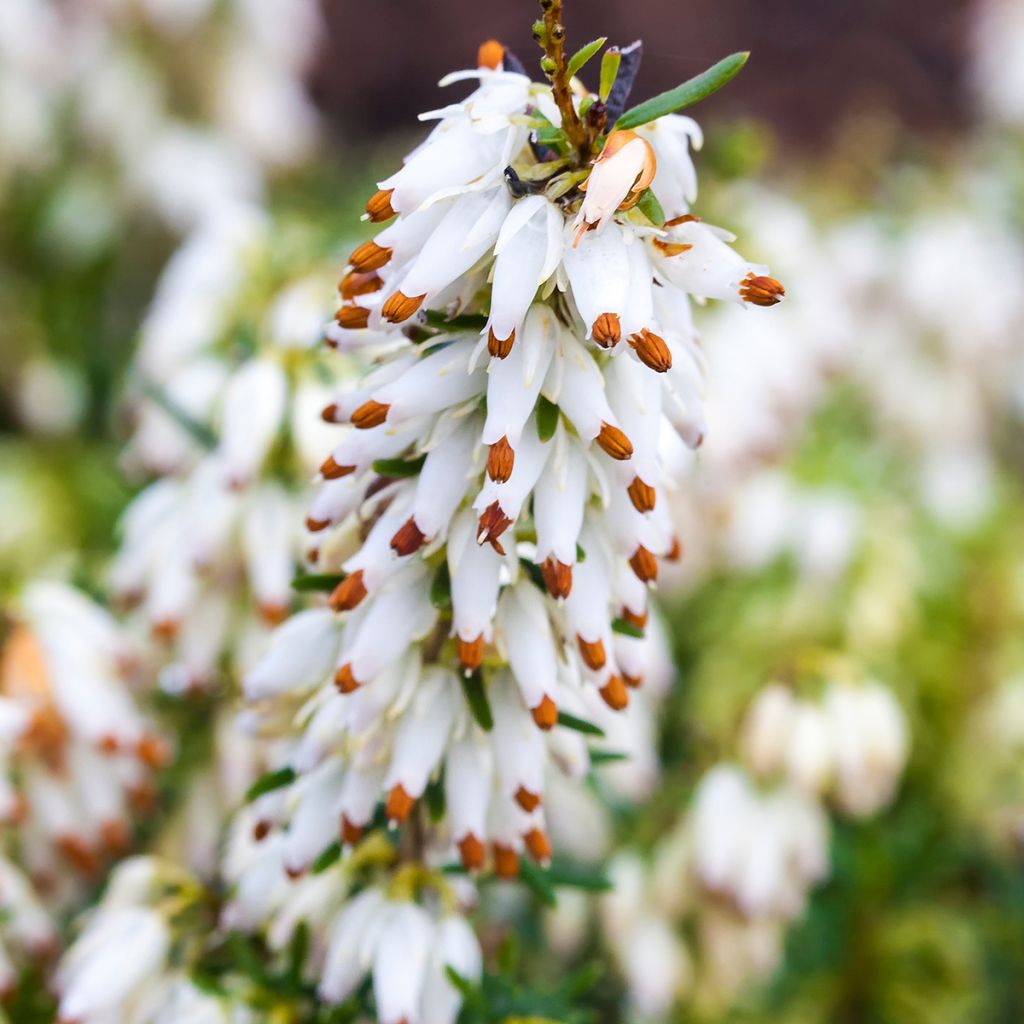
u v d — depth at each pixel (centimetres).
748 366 29
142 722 22
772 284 16
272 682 18
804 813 24
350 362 22
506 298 16
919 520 34
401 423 17
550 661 17
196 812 22
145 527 22
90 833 21
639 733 23
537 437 17
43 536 34
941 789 30
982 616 32
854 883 28
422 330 17
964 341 38
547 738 19
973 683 31
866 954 28
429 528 17
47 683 21
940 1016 28
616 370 17
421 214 16
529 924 23
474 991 18
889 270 38
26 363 39
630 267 16
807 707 24
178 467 22
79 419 39
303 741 18
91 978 19
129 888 20
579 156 17
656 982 24
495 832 18
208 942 20
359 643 17
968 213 40
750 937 24
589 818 24
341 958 18
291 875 18
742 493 29
